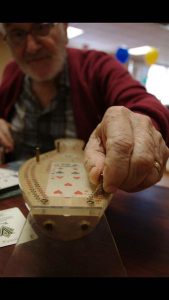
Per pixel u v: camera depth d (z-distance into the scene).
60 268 0.28
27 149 1.04
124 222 0.41
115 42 3.29
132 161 0.31
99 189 0.32
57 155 0.54
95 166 0.34
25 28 0.83
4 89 1.14
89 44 3.45
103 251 0.29
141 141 0.33
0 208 0.44
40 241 0.29
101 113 0.99
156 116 0.54
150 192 0.55
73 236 0.28
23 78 1.10
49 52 0.88
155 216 0.43
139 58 4.25
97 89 0.97
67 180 0.37
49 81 0.99
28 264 0.28
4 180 0.54
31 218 0.29
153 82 4.62
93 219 0.27
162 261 0.31
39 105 1.06
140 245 0.35
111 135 0.33
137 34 2.83
